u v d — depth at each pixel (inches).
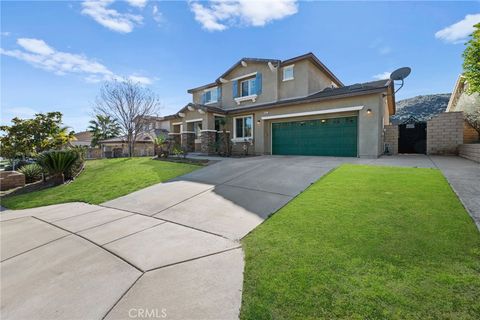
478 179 219.9
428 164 324.2
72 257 131.0
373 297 81.4
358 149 448.5
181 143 706.8
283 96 613.9
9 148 581.9
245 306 83.2
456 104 606.9
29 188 383.6
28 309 90.1
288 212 173.2
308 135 530.0
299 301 82.9
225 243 136.9
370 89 424.2
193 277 103.8
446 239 115.1
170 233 157.4
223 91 738.2
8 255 139.5
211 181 298.0
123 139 1163.3
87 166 524.4
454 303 76.2
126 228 172.4
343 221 146.4
